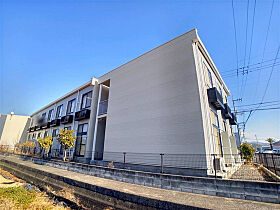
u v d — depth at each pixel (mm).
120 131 8680
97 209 4492
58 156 12672
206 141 5598
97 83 12172
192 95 6246
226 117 10578
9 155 14930
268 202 3428
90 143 10922
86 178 5902
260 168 9375
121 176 5809
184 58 6910
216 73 10422
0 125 21812
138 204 3850
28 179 7949
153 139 7047
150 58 8391
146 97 7953
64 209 4773
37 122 20359
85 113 11492
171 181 4707
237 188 3807
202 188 4207
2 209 4156
